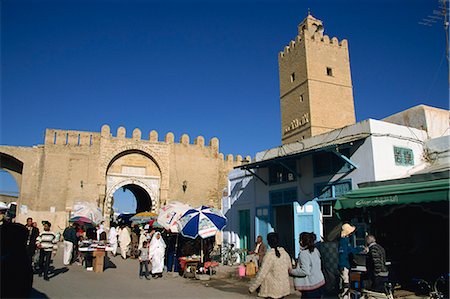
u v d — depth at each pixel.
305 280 5.78
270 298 5.64
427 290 9.66
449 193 8.73
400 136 13.60
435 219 10.95
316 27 34.44
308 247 5.97
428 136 15.04
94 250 13.70
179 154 34.19
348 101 33.38
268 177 17.89
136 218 25.03
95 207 16.88
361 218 12.60
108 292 9.48
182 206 15.53
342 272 9.05
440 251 10.69
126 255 20.27
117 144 32.09
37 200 29.38
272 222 17.34
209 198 34.47
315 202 14.53
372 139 12.84
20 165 32.53
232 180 21.28
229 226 21.09
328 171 14.47
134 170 32.69
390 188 10.60
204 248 15.04
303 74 32.62
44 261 11.38
